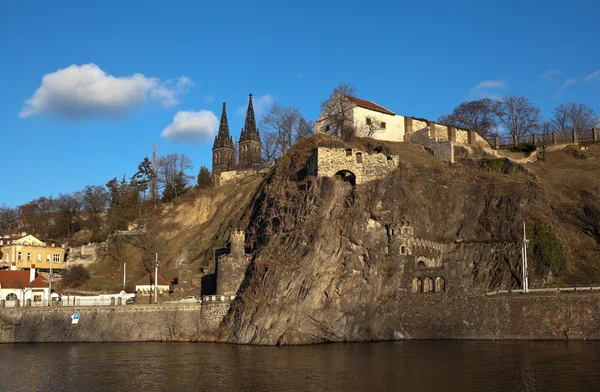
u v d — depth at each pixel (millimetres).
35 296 115688
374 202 99125
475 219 111062
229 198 141875
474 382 58094
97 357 76562
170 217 147125
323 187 96875
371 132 130750
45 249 142375
